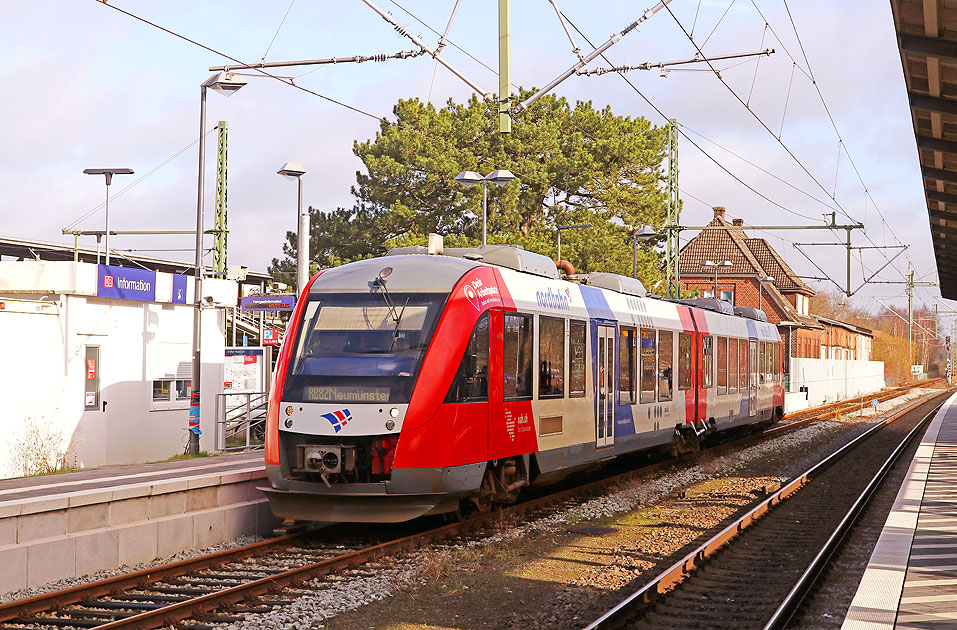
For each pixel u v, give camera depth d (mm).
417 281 12547
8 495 13984
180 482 11219
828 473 20500
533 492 17141
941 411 44219
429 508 11742
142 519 10695
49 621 8094
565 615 8500
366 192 43500
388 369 11883
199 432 23234
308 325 12570
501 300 13133
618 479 18000
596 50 15633
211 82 18859
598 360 16344
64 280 21453
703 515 14398
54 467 20312
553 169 43188
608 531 12984
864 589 8773
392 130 42562
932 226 28016
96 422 22219
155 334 24297
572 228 42562
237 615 8336
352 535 12438
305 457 11758
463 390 12117
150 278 23797
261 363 29234
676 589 9219
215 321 26156
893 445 28000
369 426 11625
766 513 14344
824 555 10461
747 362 27062
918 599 8406
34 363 20484
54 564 9492
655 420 19141
